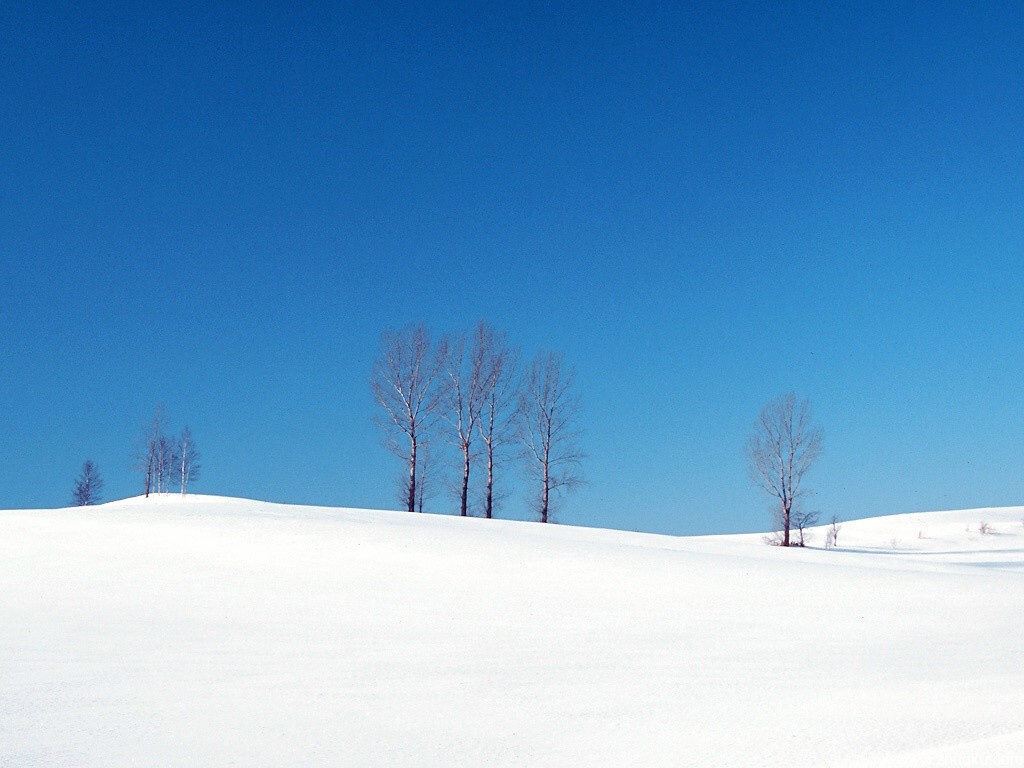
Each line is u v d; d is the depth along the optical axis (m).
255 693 10.98
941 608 17.11
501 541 23.44
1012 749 6.81
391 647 13.83
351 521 26.42
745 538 66.00
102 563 20.38
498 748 8.53
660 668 12.39
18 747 8.70
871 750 7.75
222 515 26.56
